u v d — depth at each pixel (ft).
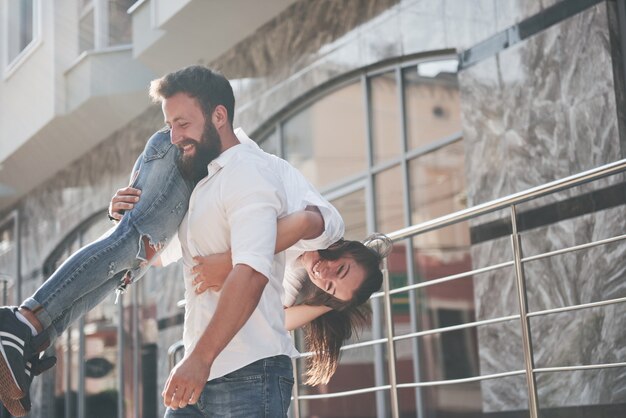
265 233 9.86
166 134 11.12
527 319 14.56
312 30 30.12
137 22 35.04
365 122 28.22
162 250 11.00
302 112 31.09
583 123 20.75
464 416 23.63
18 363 10.03
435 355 24.71
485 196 23.16
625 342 19.04
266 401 10.18
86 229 44.55
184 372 9.34
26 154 43.73
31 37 43.50
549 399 20.54
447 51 25.36
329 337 13.03
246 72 33.17
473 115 23.68
